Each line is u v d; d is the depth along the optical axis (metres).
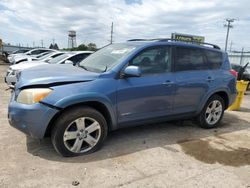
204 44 5.50
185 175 3.44
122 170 3.48
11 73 8.76
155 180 3.28
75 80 3.73
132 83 4.11
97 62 4.54
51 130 3.71
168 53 4.66
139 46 4.39
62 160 3.67
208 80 5.16
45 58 12.27
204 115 5.36
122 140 4.54
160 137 4.80
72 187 3.03
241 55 31.06
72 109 3.70
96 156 3.84
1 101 7.22
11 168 3.38
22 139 4.34
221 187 3.21
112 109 3.98
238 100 7.79
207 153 4.19
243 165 3.83
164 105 4.58
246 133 5.39
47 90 3.52
